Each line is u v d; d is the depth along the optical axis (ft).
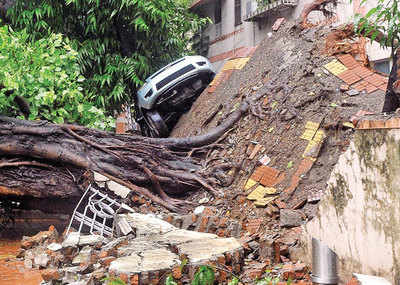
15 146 29.37
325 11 39.52
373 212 12.86
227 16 72.79
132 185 30.04
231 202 27.09
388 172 12.37
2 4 54.60
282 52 36.70
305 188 24.26
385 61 42.57
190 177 30.76
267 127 30.76
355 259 13.56
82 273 17.37
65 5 51.26
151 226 22.54
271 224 22.47
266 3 59.57
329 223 14.94
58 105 37.86
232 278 16.01
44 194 29.37
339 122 25.64
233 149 32.04
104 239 21.50
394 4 17.11
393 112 14.62
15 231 30.60
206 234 20.53
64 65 40.65
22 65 36.78
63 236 26.22
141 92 42.78
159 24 52.44
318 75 30.86
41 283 17.19
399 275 11.91
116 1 49.96
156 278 14.42
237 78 39.81
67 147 30.27
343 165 14.06
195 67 42.37
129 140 32.35
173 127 44.78
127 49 53.16
